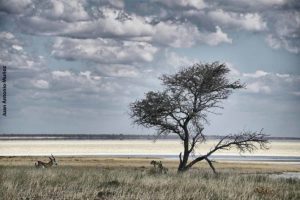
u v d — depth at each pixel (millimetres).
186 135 33625
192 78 32812
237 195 19250
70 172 26047
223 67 33062
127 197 17453
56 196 17797
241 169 57312
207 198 18062
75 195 17875
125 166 55062
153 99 33469
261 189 21000
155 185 20922
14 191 17859
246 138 32562
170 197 17766
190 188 20625
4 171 25344
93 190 19109
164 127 33469
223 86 33094
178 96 33031
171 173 30266
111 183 21422
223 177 27328
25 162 60750
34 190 18844
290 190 22453
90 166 52406
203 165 63844
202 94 33031
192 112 32062
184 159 33781
